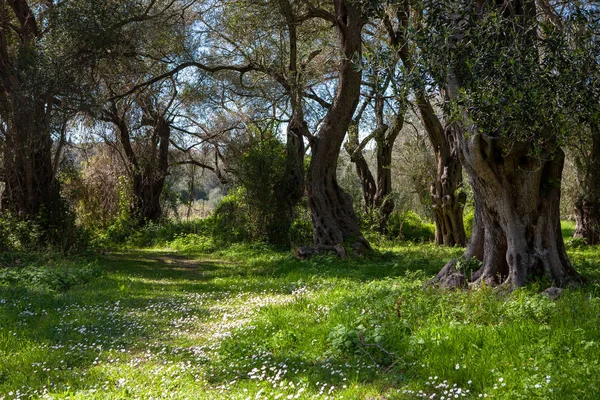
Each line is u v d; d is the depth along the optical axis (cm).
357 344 700
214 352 754
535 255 995
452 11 834
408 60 874
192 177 4253
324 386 589
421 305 852
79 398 578
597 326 673
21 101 1978
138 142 3656
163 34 2350
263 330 833
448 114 898
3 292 1226
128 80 2602
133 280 1591
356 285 1217
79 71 2027
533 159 962
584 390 508
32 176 2180
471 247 1105
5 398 596
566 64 757
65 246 2192
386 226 3095
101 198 3747
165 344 830
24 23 2209
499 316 768
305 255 1941
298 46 2522
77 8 2002
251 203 2756
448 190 2536
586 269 1352
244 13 2273
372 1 1045
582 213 2495
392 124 2841
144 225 3581
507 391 525
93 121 2258
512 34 830
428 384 570
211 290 1371
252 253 2439
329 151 2052
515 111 758
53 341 846
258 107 3089
